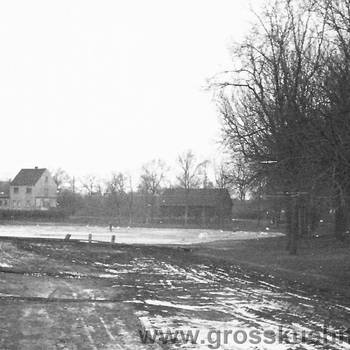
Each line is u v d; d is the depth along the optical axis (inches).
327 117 746.2
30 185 4749.0
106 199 4347.9
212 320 473.4
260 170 1133.1
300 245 1411.2
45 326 432.5
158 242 1813.5
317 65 858.1
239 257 1180.5
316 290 679.7
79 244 1530.5
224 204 3607.3
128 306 540.7
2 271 833.5
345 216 1457.9
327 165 774.5
